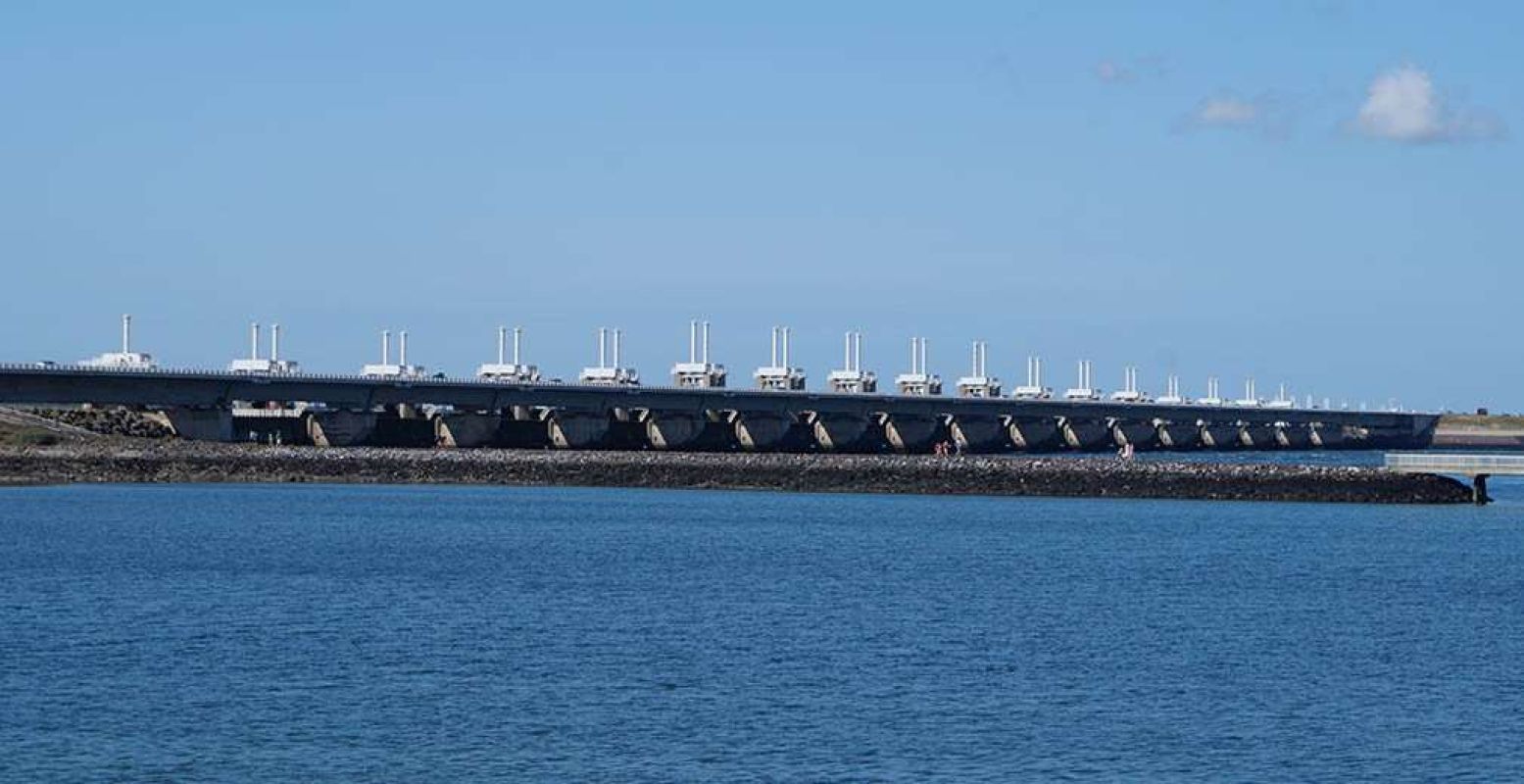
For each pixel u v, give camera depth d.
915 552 147.38
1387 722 75.31
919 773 65.88
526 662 86.19
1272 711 77.12
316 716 73.38
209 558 131.50
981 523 181.75
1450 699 80.50
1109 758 68.69
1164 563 140.50
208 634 93.00
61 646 88.44
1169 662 88.94
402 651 88.75
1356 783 65.62
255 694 77.38
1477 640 98.75
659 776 65.12
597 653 89.00
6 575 116.94
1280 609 111.50
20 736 69.31
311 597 108.94
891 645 92.94
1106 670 86.25
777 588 117.81
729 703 76.94
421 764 66.38
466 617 100.94
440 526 167.62
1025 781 65.06
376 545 145.75
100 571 120.19
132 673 81.31
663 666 85.31
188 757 66.88
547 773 65.38
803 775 65.44
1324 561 143.88
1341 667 88.44
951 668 86.00
